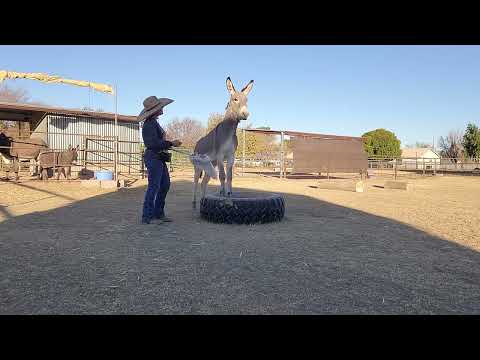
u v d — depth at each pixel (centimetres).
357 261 427
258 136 4606
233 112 649
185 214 768
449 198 1220
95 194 1151
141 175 1970
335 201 1090
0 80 1473
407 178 2602
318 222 697
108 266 394
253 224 651
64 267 390
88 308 284
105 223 651
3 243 494
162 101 618
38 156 1574
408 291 332
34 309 282
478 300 312
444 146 6091
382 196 1273
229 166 692
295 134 2328
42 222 656
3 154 1518
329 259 434
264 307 290
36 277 356
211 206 660
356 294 322
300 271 385
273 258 432
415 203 1055
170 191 1330
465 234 599
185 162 2866
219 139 669
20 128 2273
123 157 2202
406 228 649
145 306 289
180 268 389
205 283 343
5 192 1115
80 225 630
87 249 466
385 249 489
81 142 2034
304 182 1952
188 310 283
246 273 375
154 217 669
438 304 302
